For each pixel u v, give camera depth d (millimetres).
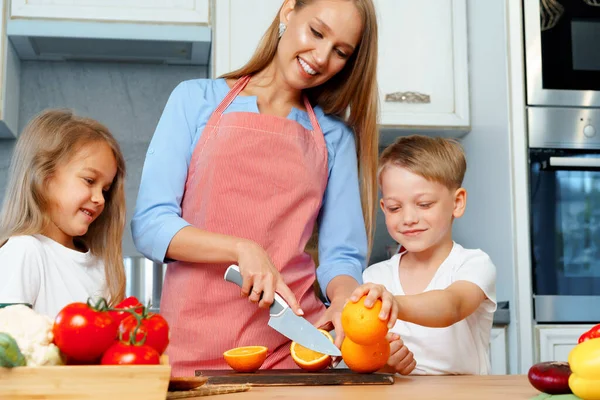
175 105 1378
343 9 1323
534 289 2348
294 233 1350
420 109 2605
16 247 1324
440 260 1638
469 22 2664
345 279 1328
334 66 1363
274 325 1102
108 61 2729
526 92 2396
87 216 1405
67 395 723
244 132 1341
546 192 2377
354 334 1026
